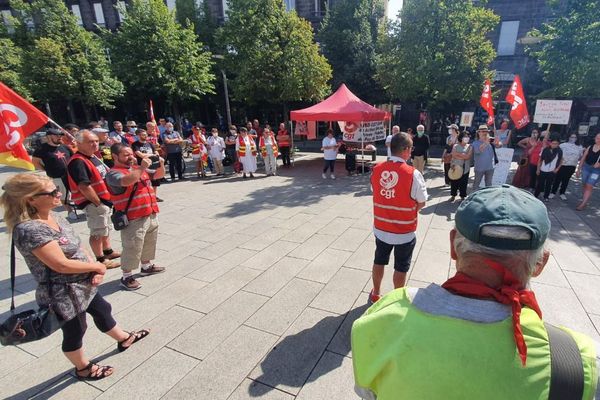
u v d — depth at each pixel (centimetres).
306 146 1928
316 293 361
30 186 202
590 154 629
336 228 566
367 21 1827
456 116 1834
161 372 256
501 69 1820
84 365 246
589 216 609
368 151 1128
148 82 1570
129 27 1495
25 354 281
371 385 86
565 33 949
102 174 470
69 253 217
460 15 1093
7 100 379
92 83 1705
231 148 1202
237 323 313
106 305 262
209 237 545
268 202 759
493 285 83
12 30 2048
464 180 694
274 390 237
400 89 1320
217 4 2269
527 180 780
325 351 274
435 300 82
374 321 86
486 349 71
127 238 367
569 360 70
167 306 343
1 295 383
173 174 1027
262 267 427
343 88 1125
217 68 1991
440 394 71
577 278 380
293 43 1352
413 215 301
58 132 557
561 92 1048
